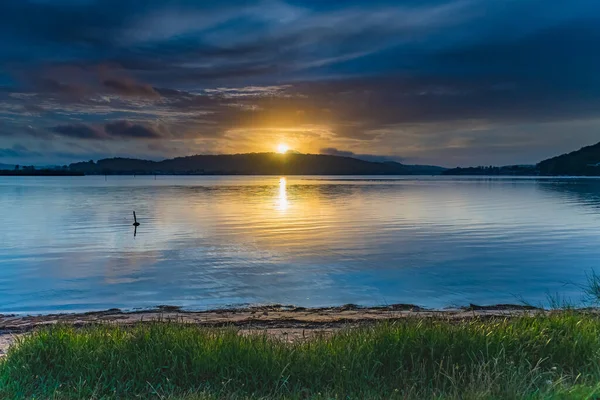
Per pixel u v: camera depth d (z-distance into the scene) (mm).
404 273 20172
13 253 25828
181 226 39219
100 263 22734
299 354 6500
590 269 21203
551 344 6836
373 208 60281
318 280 18844
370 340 6898
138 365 6277
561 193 101562
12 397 5469
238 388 5816
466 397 5246
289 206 64062
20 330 11125
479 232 35531
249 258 23922
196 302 15383
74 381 6043
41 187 141875
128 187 142500
